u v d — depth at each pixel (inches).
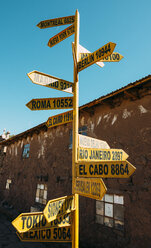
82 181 71.8
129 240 178.2
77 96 89.1
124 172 59.7
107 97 226.5
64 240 70.7
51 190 310.8
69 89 92.2
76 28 100.3
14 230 316.8
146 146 190.7
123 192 195.2
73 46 95.7
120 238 186.7
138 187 184.9
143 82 190.9
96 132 254.2
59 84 90.4
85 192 68.6
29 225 63.5
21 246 246.4
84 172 73.1
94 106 262.1
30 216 64.9
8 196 468.4
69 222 72.6
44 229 66.4
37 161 382.3
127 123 217.2
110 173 64.3
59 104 92.7
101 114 255.4
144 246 165.9
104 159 84.8
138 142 199.3
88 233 220.5
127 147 208.7
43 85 85.2
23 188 405.7
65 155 307.0
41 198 339.0
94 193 63.2
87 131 270.2
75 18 103.8
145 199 176.2
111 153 88.0
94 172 69.5
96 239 209.8
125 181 197.5
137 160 194.4
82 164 74.8
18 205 406.0
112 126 234.5
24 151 458.6
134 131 207.0
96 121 260.2
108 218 206.4
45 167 349.1
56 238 69.6
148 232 166.4
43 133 391.9
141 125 201.6
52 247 243.4
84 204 236.8
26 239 62.4
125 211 188.4
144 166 186.4
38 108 96.3
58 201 67.1
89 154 80.9
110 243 194.5
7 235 289.6
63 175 296.4
